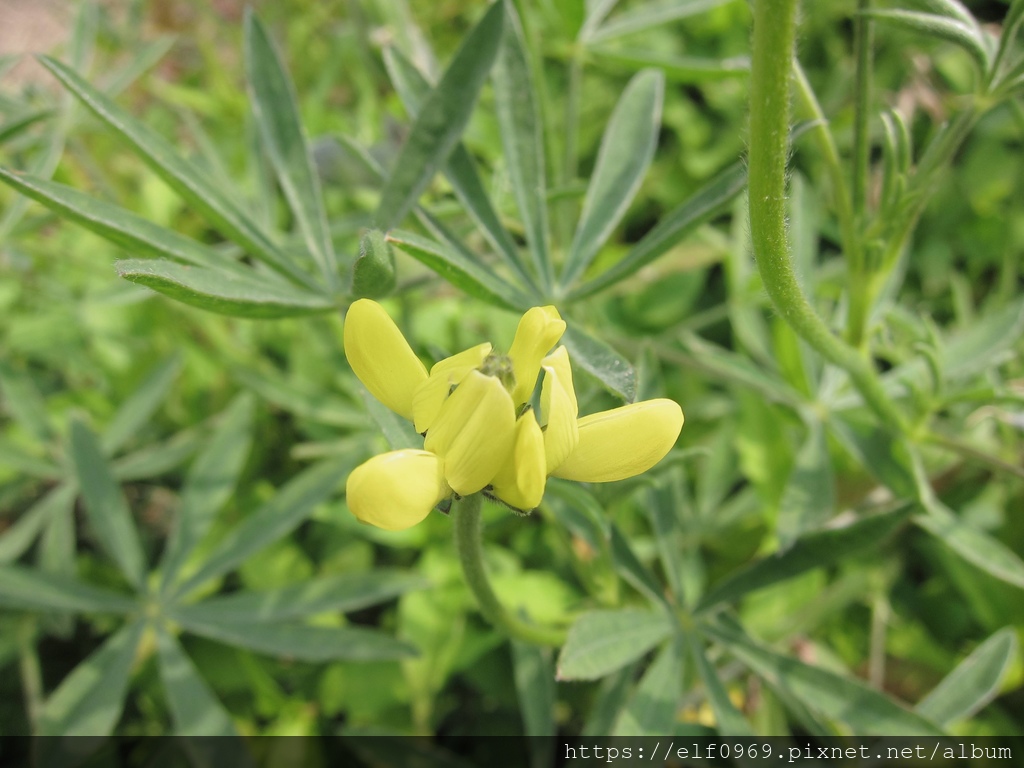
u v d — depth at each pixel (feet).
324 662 0.78
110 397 0.96
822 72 1.13
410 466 0.33
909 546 0.84
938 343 0.58
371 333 0.36
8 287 0.99
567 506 0.57
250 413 0.74
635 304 1.00
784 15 0.34
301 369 0.87
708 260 0.91
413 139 0.50
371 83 1.04
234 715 0.76
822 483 0.62
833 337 0.46
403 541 0.78
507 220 0.63
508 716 0.79
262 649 0.63
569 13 0.66
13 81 1.35
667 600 0.58
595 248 0.55
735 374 0.69
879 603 0.77
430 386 0.36
